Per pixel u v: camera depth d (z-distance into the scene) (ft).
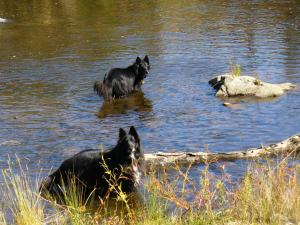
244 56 65.21
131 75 52.85
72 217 24.39
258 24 87.76
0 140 39.75
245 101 48.55
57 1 125.08
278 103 47.50
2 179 31.89
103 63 63.98
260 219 23.12
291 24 86.58
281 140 38.40
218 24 89.25
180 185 30.04
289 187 24.53
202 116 44.55
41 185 30.89
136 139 31.14
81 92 52.75
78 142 39.17
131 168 30.48
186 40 76.43
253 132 40.29
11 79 57.93
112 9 111.34
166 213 24.57
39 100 50.31
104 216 27.37
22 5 120.57
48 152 37.17
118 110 47.37
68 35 83.71
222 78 53.06
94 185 31.19
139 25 91.09
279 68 59.11
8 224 25.12
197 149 37.04
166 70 59.98
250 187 24.66
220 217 23.36
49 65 63.87
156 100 49.88
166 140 39.11
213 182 29.27
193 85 54.03
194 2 117.39
